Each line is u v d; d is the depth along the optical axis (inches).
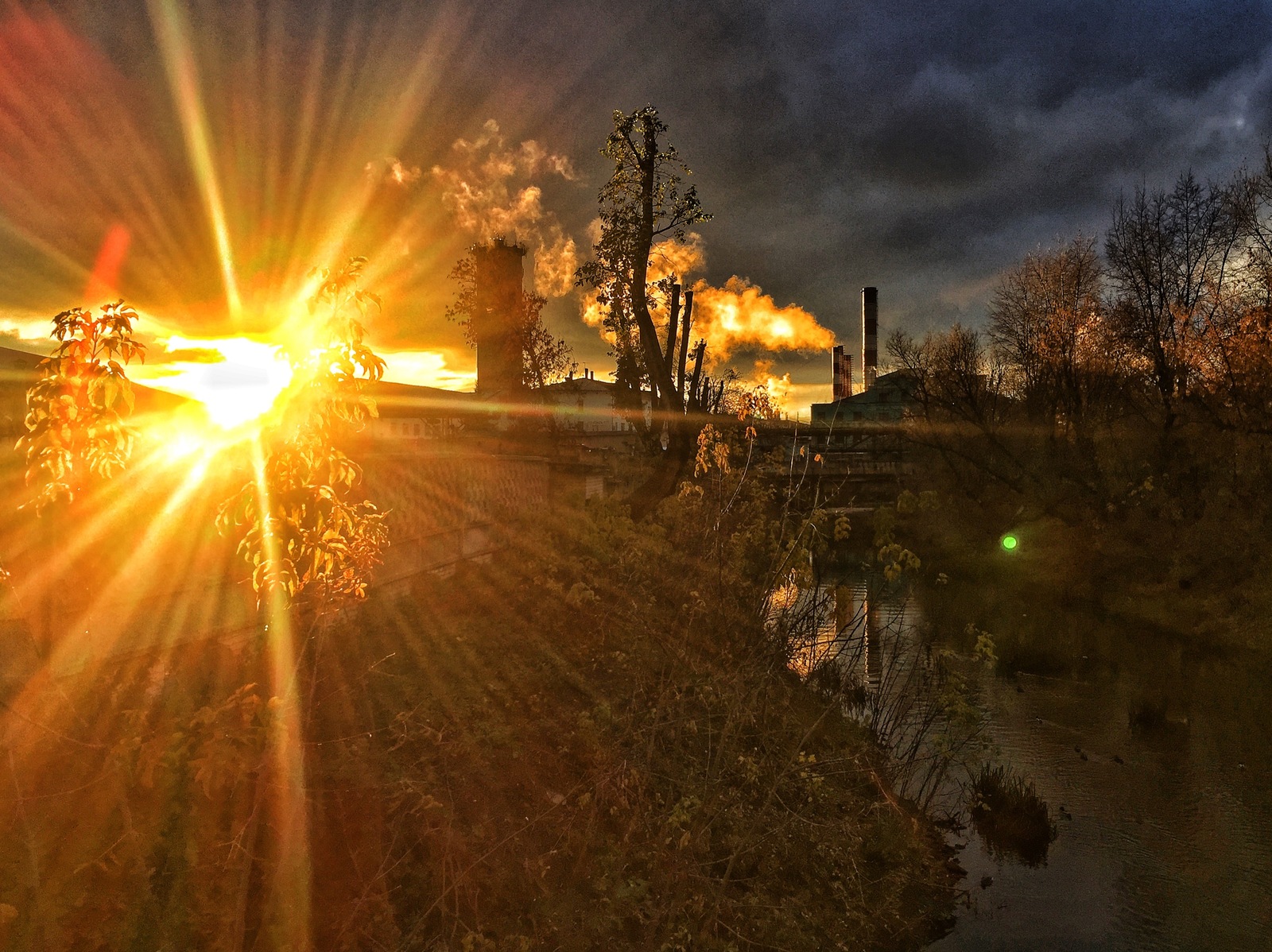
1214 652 887.7
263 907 195.5
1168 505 1275.8
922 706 539.5
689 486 490.6
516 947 223.6
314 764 237.8
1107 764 569.6
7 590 227.1
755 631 403.9
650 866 271.6
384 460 455.8
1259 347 1038.4
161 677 269.0
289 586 173.2
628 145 1008.2
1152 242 1423.5
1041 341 1551.4
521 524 636.1
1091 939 374.6
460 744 275.6
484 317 1280.8
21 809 169.9
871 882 367.2
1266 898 411.2
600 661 399.2
